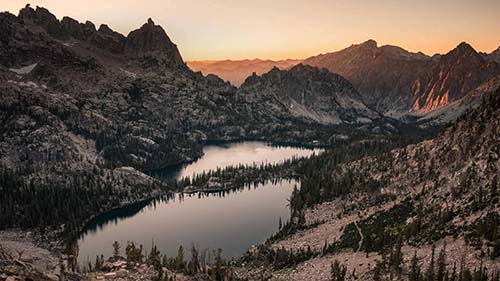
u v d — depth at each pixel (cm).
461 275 12106
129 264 13938
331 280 15000
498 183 17338
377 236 18512
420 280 12650
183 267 15362
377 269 13950
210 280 14812
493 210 15425
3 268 8200
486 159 19488
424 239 16062
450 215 16762
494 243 13450
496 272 12019
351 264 16262
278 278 16888
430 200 19975
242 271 18862
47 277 8819
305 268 17438
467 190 18412
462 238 14700
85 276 12388
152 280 12719
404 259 14800
